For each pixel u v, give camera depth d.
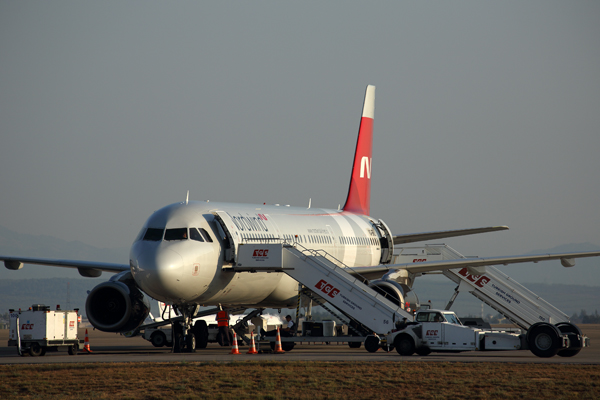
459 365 87.81
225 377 76.81
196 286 111.19
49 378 76.81
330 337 115.75
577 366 86.81
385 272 139.12
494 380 73.69
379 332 113.06
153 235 112.50
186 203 119.25
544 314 157.12
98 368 85.31
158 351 126.62
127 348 141.88
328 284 117.19
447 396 65.25
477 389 68.88
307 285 118.44
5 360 100.06
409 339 105.81
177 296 110.31
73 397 64.50
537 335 100.69
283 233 132.00
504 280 163.75
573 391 67.56
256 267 115.88
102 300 122.56
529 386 70.25
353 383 72.50
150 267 107.31
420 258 172.38
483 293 162.88
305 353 116.38
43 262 136.25
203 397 64.75
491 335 101.75
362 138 184.62
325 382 73.06
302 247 122.81
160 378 76.31
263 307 140.12
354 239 159.00
